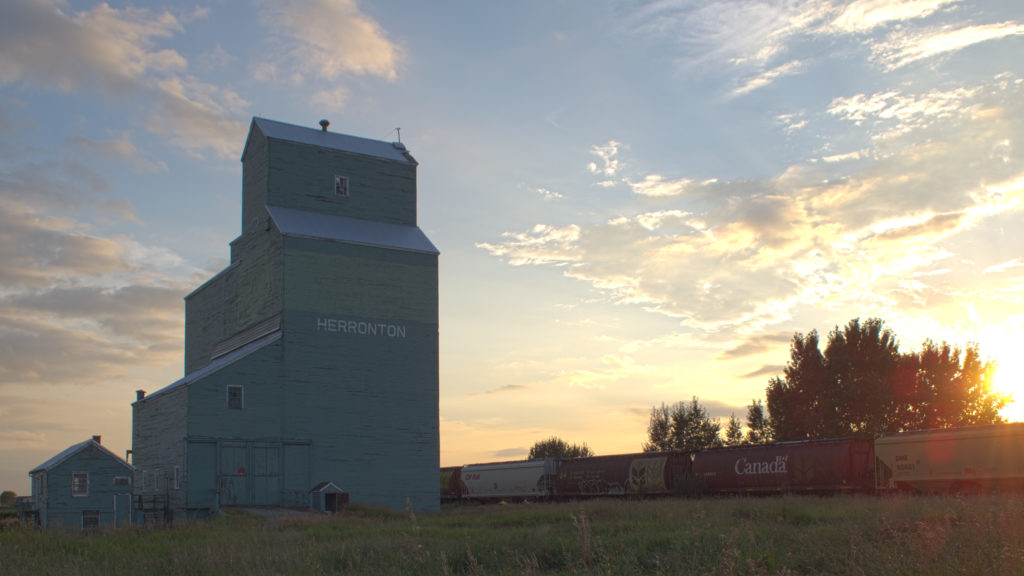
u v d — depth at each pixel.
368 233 61.03
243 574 19.06
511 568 19.45
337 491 52.88
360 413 56.91
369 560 21.38
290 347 55.16
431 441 59.31
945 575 14.43
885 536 20.86
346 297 57.97
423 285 61.44
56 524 37.31
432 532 29.64
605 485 58.41
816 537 21.27
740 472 51.34
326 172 62.09
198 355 69.12
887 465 46.31
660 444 84.19
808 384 74.06
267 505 52.03
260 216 60.06
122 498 51.69
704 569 17.11
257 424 52.97
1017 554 14.76
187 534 31.41
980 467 42.84
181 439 51.22
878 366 72.81
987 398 71.94
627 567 18.06
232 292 63.47
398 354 59.28
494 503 67.31
